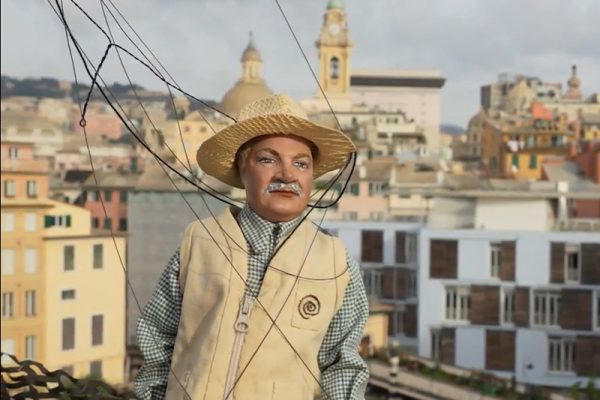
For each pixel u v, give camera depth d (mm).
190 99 4332
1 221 51844
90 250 54906
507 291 55188
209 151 4285
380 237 65375
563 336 54562
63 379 5820
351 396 4176
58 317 53719
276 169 4160
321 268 4188
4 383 5777
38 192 53531
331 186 4430
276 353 4070
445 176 89375
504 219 57969
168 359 4371
